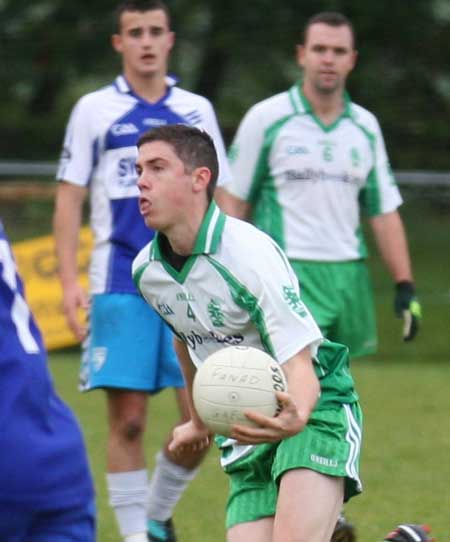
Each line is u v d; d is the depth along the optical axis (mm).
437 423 32219
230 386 13906
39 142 75625
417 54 74500
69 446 12117
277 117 24953
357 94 74312
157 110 22141
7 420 11789
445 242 45625
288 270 14891
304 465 15406
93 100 22062
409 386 38094
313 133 24969
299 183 25000
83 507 12188
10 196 44750
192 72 80125
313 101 24984
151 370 21188
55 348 43438
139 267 15477
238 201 25234
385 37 74188
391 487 25344
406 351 46250
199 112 22531
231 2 75500
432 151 72938
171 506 21172
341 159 25031
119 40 22500
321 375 16031
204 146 14773
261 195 25422
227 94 79312
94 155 22016
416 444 29641
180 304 15375
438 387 37938
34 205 44562
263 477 16250
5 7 77312
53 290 43500
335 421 15789
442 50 74500
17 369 11891
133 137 21906
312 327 14578
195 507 24016
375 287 47375
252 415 13562
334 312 25094
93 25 77062
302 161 24922
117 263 21547
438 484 25609
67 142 22141
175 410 34750
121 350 21172
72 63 77750
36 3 77750
